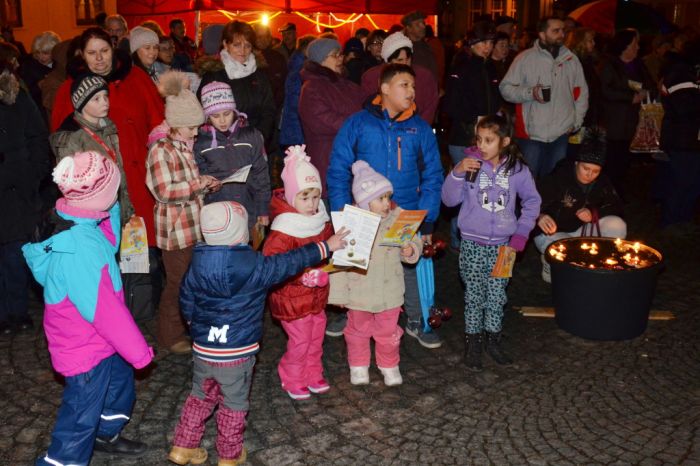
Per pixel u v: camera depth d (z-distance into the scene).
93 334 3.46
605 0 13.38
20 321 5.48
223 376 3.62
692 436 4.16
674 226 8.20
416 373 4.94
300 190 4.09
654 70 11.02
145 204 5.38
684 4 17.56
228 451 3.73
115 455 3.94
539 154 7.18
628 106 8.65
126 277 5.51
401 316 5.95
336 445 4.07
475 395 4.63
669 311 5.94
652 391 4.69
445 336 5.55
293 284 4.30
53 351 3.47
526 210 4.92
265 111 6.41
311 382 4.63
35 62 7.78
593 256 5.68
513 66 7.11
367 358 4.75
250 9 13.07
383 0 13.87
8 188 5.17
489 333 5.10
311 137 5.93
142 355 3.41
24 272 5.42
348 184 4.84
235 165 4.98
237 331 3.59
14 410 4.39
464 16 21.59
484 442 4.10
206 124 5.01
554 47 7.02
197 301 3.61
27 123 5.21
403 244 4.36
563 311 5.53
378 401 4.55
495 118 4.78
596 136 6.08
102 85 4.64
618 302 5.28
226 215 3.44
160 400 4.54
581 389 4.71
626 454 3.98
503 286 5.02
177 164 4.72
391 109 4.70
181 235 4.83
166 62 7.89
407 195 4.86
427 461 3.92
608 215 6.41
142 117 5.41
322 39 5.86
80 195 3.32
